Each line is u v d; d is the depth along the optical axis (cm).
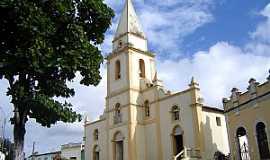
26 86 1577
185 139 3469
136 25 4556
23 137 1616
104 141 4494
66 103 1717
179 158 3369
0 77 1515
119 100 4197
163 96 3856
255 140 2467
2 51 1420
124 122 4019
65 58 1554
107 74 4544
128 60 4222
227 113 2872
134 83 4153
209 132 3456
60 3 1503
